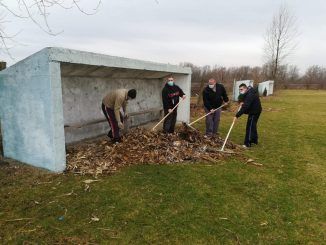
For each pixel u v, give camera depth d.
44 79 5.06
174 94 8.30
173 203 4.33
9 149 6.12
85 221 3.80
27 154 5.77
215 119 8.55
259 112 7.60
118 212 4.04
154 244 3.37
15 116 5.77
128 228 3.66
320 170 6.01
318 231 3.72
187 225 3.77
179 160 6.21
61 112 5.27
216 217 3.98
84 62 5.61
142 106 10.42
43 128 5.32
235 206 4.31
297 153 7.27
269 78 36.31
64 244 3.33
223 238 3.52
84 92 7.81
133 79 9.77
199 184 5.05
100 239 3.43
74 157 6.01
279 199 4.59
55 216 3.90
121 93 6.51
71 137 7.45
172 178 5.28
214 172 5.67
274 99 25.28
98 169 5.48
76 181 5.01
